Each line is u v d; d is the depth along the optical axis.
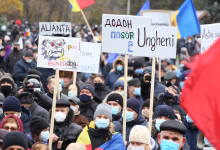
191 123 16.78
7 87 19.22
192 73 6.89
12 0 141.12
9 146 11.25
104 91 23.84
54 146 14.68
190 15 30.22
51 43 15.51
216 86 6.88
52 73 29.61
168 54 16.28
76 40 15.55
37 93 18.67
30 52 29.86
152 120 16.19
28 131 16.09
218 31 17.50
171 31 16.25
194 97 6.96
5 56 44.22
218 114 6.90
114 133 14.73
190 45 67.12
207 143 14.45
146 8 32.41
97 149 13.37
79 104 17.88
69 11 165.62
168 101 19.38
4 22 95.94
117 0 179.00
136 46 16.25
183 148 13.23
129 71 26.03
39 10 159.25
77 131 15.07
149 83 21.78
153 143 14.73
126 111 16.50
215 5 97.19
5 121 13.37
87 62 21.58
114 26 17.28
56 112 15.05
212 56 6.89
